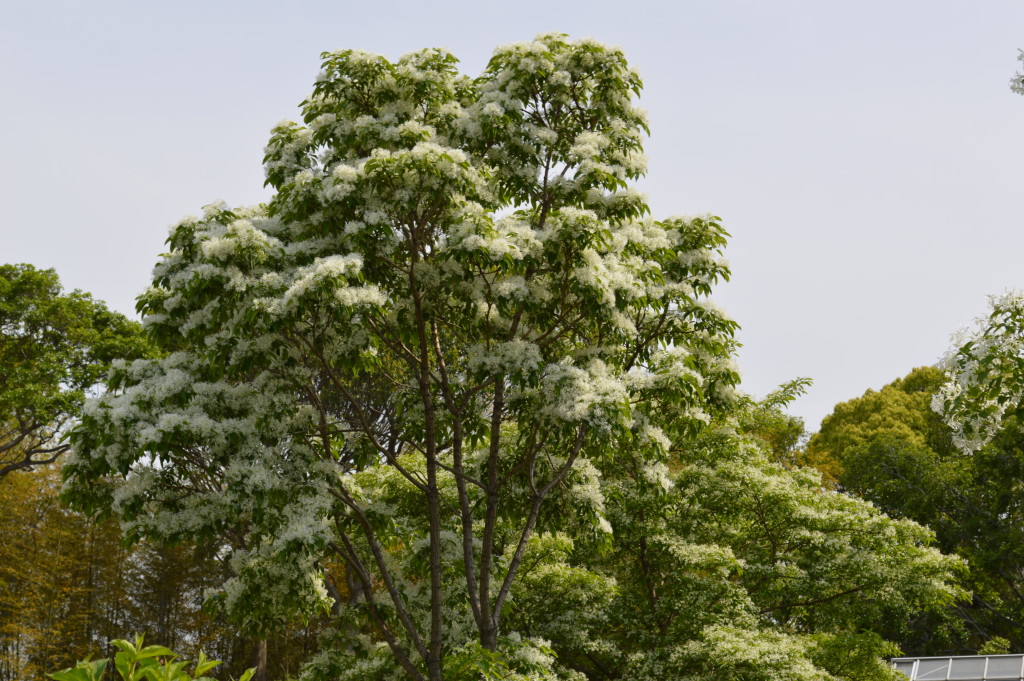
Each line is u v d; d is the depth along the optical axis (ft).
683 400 34.14
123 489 30.27
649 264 32.50
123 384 32.35
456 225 29.84
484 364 30.86
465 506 34.17
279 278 28.86
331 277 27.66
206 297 30.40
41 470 86.38
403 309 33.86
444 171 29.60
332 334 33.01
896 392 118.32
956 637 84.58
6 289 76.43
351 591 59.93
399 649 34.06
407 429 36.19
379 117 33.65
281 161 33.42
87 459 29.68
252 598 31.94
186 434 28.71
